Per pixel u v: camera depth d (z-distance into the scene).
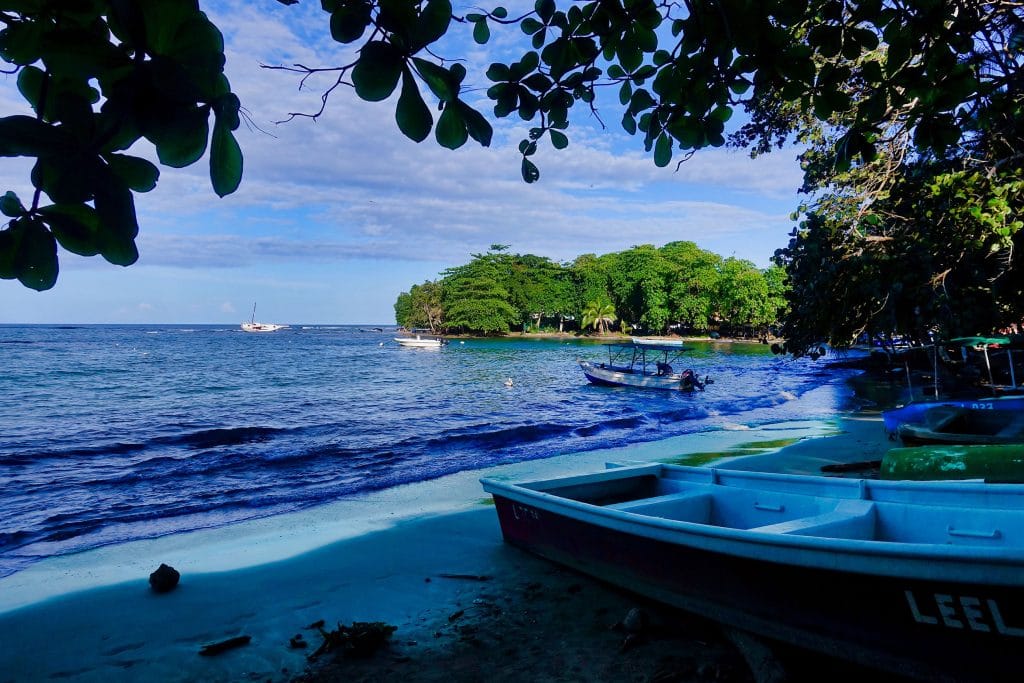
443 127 1.32
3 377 35.00
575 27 2.27
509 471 12.46
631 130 2.58
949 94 2.88
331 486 11.45
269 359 56.34
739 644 4.34
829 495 5.61
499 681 4.30
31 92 1.18
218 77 1.02
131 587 6.46
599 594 5.70
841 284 11.20
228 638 5.29
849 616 3.91
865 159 2.93
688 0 2.28
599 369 31.80
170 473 12.62
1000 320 9.77
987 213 9.19
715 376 37.84
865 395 25.16
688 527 4.71
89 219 1.04
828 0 2.70
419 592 6.08
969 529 4.59
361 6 1.22
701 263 92.25
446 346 83.06
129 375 37.91
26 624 5.62
